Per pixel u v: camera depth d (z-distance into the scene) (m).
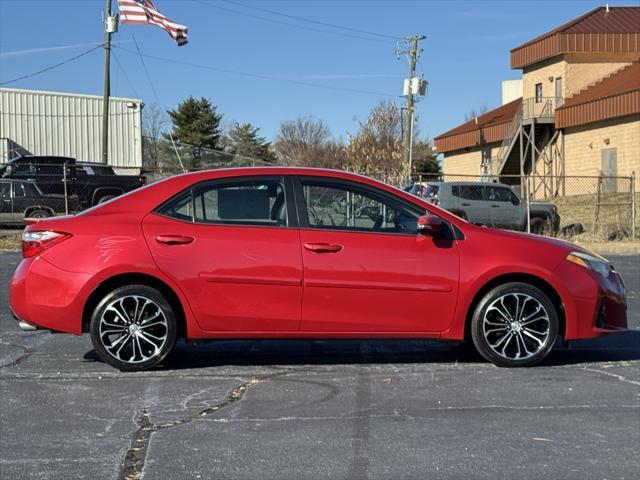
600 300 6.15
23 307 5.81
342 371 6.10
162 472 4.00
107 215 5.91
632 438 4.54
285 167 6.13
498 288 6.02
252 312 5.83
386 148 49.38
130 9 24.58
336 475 3.97
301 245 5.86
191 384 5.68
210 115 69.56
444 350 6.88
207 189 5.98
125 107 35.81
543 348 6.11
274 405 5.16
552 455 4.26
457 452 4.30
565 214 27.06
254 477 3.95
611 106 31.38
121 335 5.89
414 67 39.12
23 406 5.12
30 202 19.19
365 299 5.88
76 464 4.11
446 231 6.05
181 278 5.76
